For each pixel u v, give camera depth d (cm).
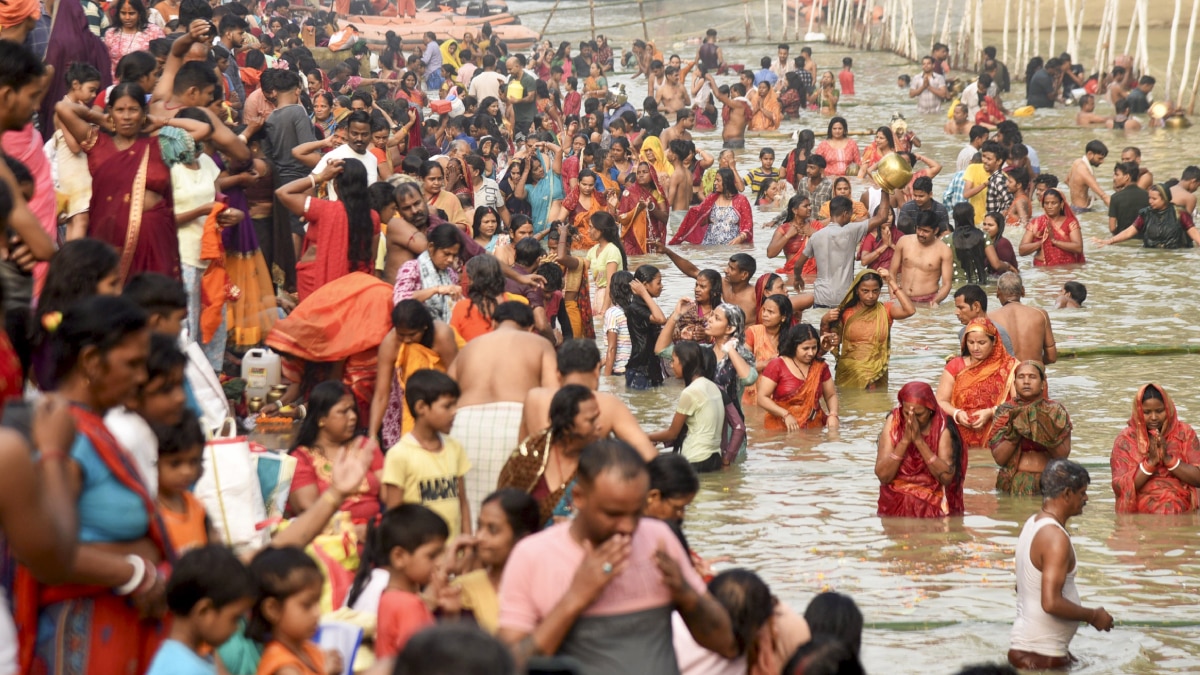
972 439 1561
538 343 1073
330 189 1538
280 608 673
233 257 1355
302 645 689
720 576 682
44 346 700
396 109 2975
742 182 2962
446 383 952
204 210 1262
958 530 1249
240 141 1322
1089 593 1106
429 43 5547
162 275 830
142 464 673
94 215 1162
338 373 1313
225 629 617
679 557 628
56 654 605
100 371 614
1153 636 1025
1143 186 2886
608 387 1780
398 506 768
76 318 612
